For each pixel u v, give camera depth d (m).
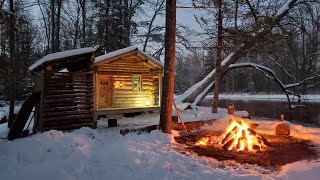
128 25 26.20
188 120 12.86
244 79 53.59
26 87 26.67
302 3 18.48
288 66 32.72
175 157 7.12
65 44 33.84
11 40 11.91
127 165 6.39
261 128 12.44
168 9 9.54
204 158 7.30
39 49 38.22
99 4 25.05
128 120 13.56
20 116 9.77
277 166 6.75
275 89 44.25
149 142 8.43
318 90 36.44
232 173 5.99
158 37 26.77
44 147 7.45
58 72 10.33
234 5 14.98
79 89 10.73
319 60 34.75
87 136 8.88
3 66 11.30
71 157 6.70
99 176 5.88
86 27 28.55
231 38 14.88
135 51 14.14
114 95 15.25
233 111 14.55
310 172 5.68
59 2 21.72
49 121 10.04
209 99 43.00
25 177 5.57
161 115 9.76
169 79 9.66
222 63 18.97
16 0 17.55
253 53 17.34
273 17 16.73
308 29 23.98
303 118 19.03
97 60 12.66
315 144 9.16
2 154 7.15
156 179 5.77
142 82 16.11
